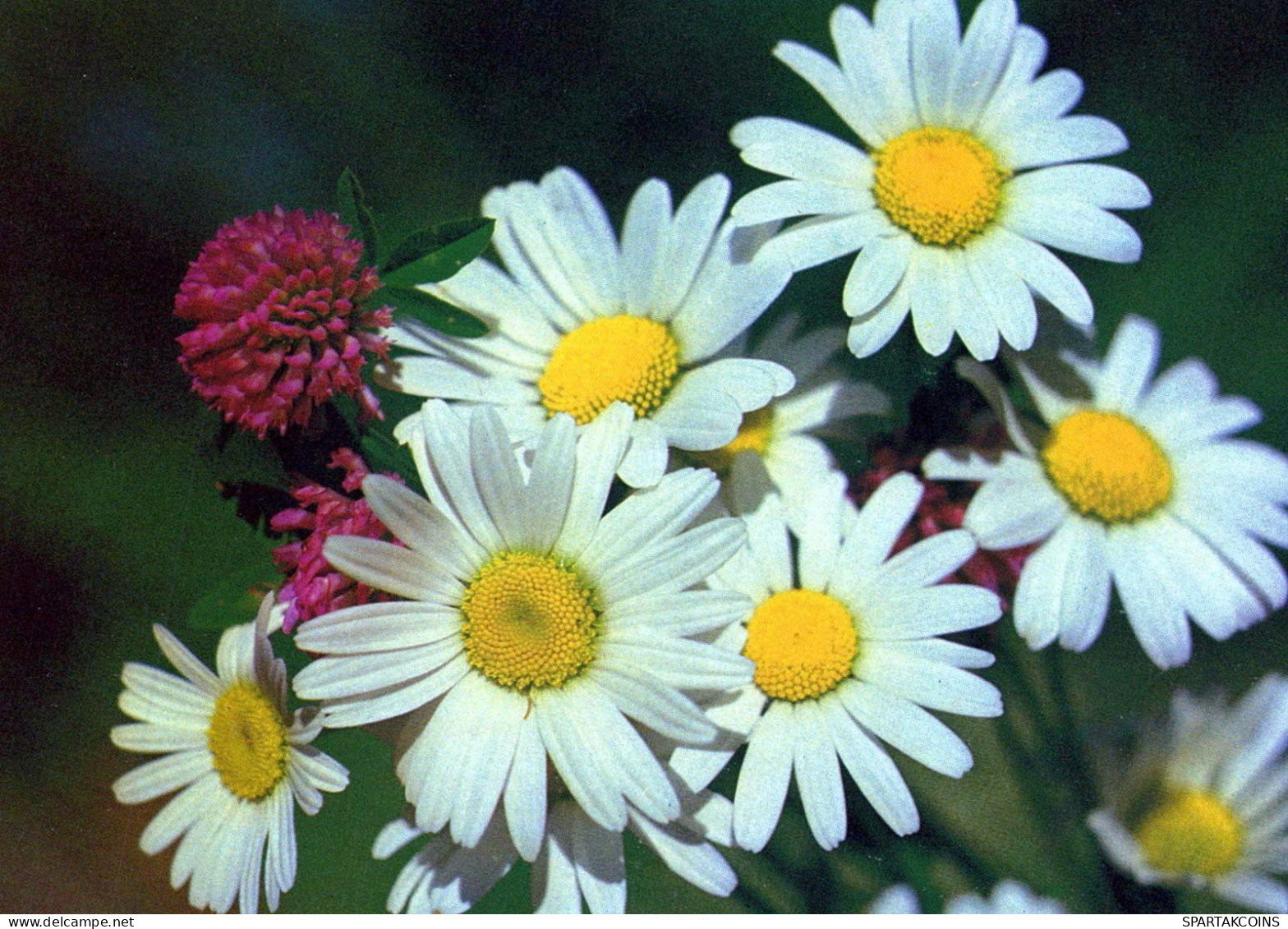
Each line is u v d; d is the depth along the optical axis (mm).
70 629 389
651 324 315
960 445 315
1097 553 317
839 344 323
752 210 314
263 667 302
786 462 317
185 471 391
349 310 305
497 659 296
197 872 308
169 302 400
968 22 375
